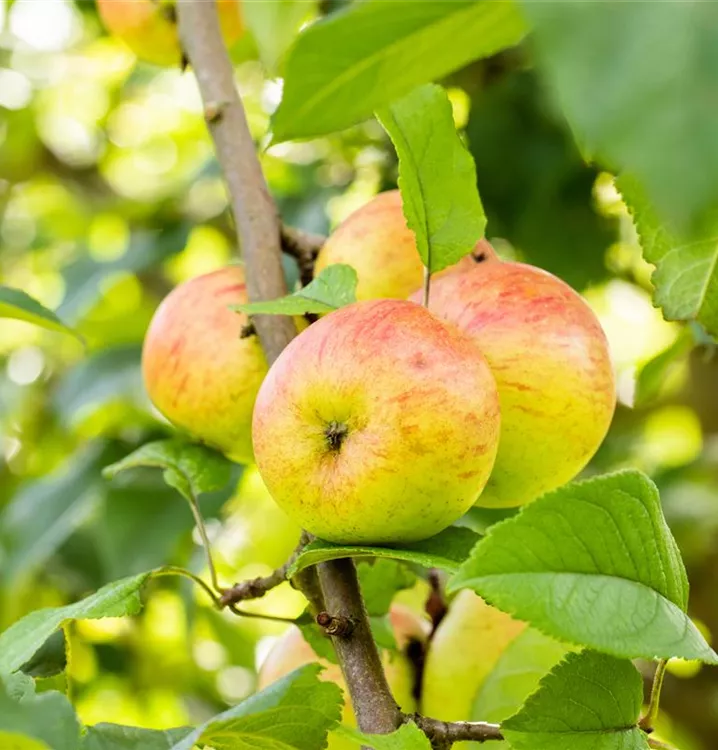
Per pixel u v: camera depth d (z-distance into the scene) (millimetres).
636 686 553
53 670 624
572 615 507
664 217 324
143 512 812
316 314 651
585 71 329
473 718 656
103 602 596
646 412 1021
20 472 1094
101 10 757
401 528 566
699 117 312
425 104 592
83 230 1163
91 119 1210
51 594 946
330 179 930
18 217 1256
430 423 555
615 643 508
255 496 1014
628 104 319
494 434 569
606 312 1107
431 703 667
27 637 589
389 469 556
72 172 1221
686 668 941
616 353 1136
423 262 604
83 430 994
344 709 647
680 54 321
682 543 924
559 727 547
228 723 530
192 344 678
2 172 1205
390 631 674
